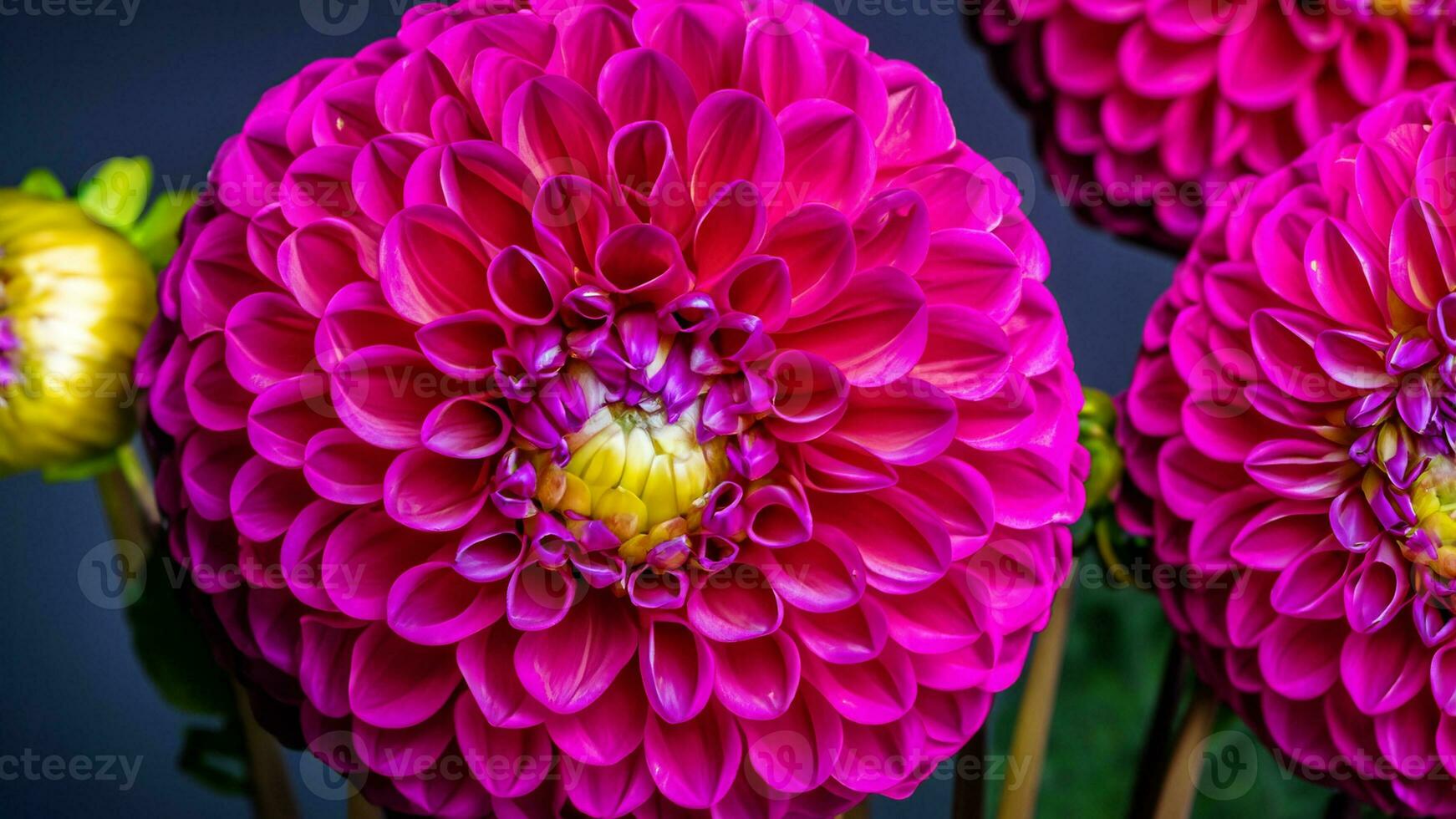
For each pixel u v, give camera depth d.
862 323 0.24
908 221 0.23
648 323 0.24
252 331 0.23
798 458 0.24
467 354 0.24
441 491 0.24
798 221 0.23
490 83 0.23
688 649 0.24
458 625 0.24
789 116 0.23
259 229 0.23
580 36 0.24
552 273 0.23
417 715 0.24
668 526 0.24
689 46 0.24
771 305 0.24
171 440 0.25
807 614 0.24
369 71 0.24
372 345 0.24
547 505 0.24
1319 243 0.25
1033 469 0.24
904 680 0.24
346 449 0.24
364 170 0.23
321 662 0.24
